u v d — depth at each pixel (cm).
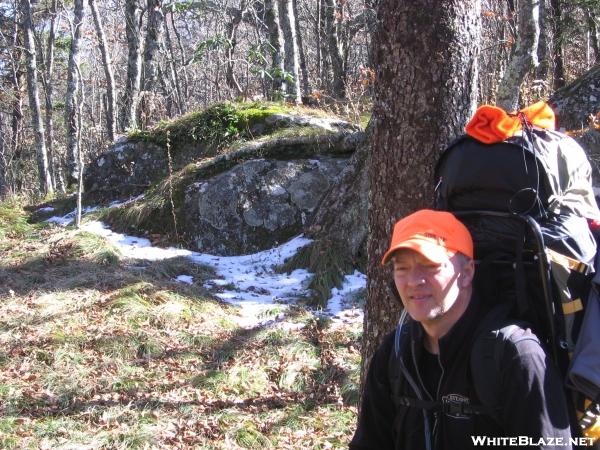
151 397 565
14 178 2288
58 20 2464
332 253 868
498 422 200
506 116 227
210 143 1152
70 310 716
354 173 899
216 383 592
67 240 919
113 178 1210
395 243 216
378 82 359
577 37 1781
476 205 225
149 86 1695
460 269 212
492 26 1224
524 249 218
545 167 220
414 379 218
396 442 228
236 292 827
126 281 789
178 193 1023
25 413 533
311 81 2522
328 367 623
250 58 1568
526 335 202
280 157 1027
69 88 1529
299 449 498
